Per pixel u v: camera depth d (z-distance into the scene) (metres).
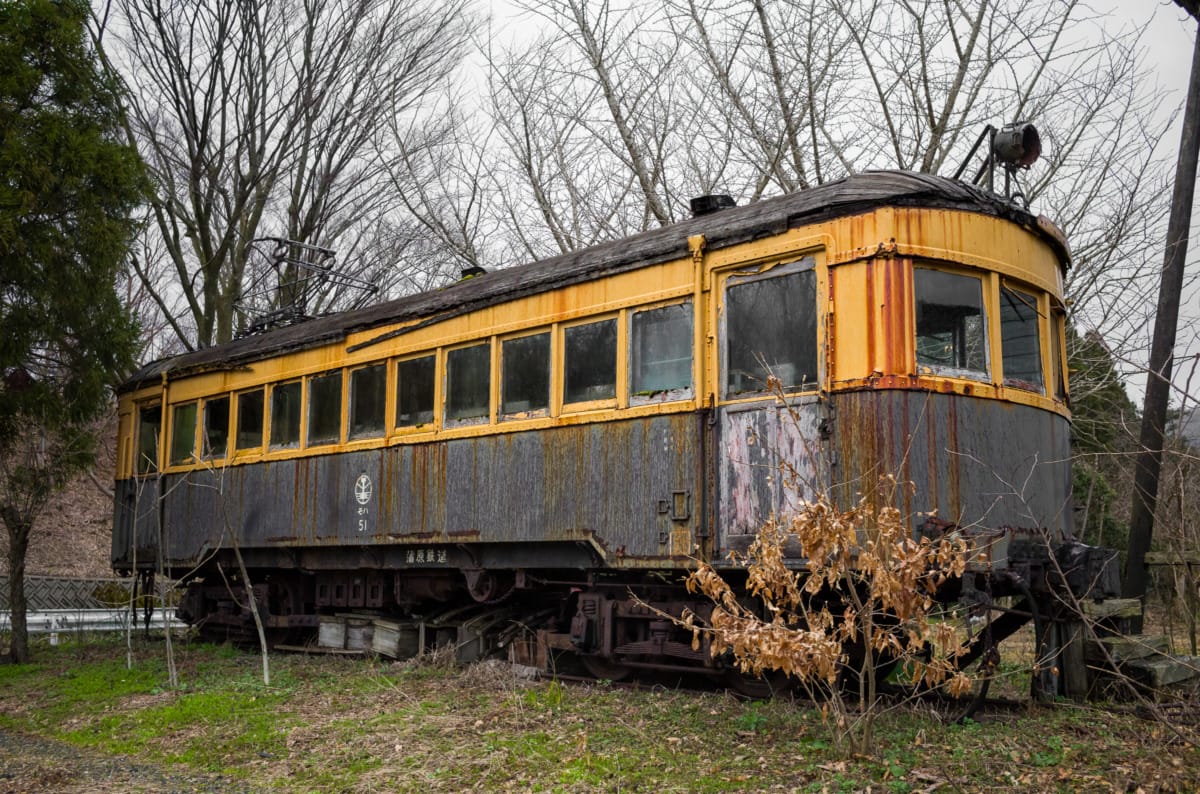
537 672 8.59
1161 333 8.88
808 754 5.51
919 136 14.34
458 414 9.13
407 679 8.81
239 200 20.84
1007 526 6.57
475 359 9.06
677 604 7.54
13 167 10.91
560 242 17.81
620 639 8.01
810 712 6.45
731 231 7.21
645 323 7.73
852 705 6.61
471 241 19.47
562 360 8.28
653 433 7.51
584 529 7.86
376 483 9.78
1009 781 4.93
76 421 11.88
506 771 5.58
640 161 16.25
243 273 23.02
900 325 6.41
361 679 8.90
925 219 6.59
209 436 12.16
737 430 7.04
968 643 6.10
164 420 12.84
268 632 12.02
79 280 11.48
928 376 6.45
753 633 5.14
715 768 5.37
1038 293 7.26
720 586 5.61
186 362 12.76
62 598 18.16
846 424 6.45
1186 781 4.85
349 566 10.34
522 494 8.39
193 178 20.23
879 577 5.08
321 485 10.42
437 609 10.36
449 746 6.23
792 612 5.52
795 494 6.64
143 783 5.84
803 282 6.84
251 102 20.58
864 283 6.52
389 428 9.75
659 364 7.58
